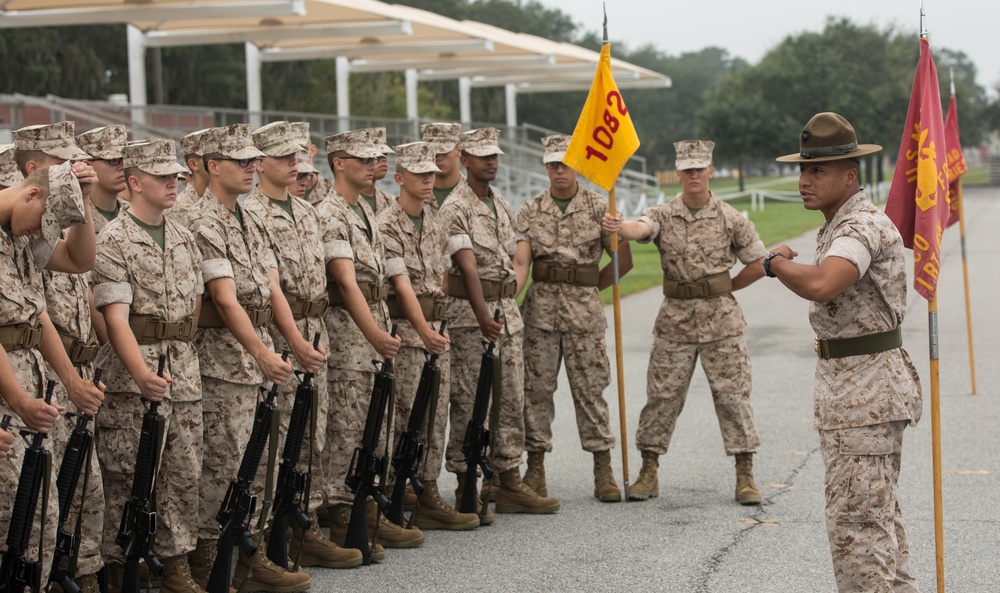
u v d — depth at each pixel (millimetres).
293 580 5875
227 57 51719
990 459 8453
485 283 7379
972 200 57375
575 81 45844
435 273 7172
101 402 5074
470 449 7113
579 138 7609
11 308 4762
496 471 7480
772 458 8758
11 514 4777
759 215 43531
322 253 6457
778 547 6531
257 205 6215
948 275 22156
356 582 6070
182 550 5664
